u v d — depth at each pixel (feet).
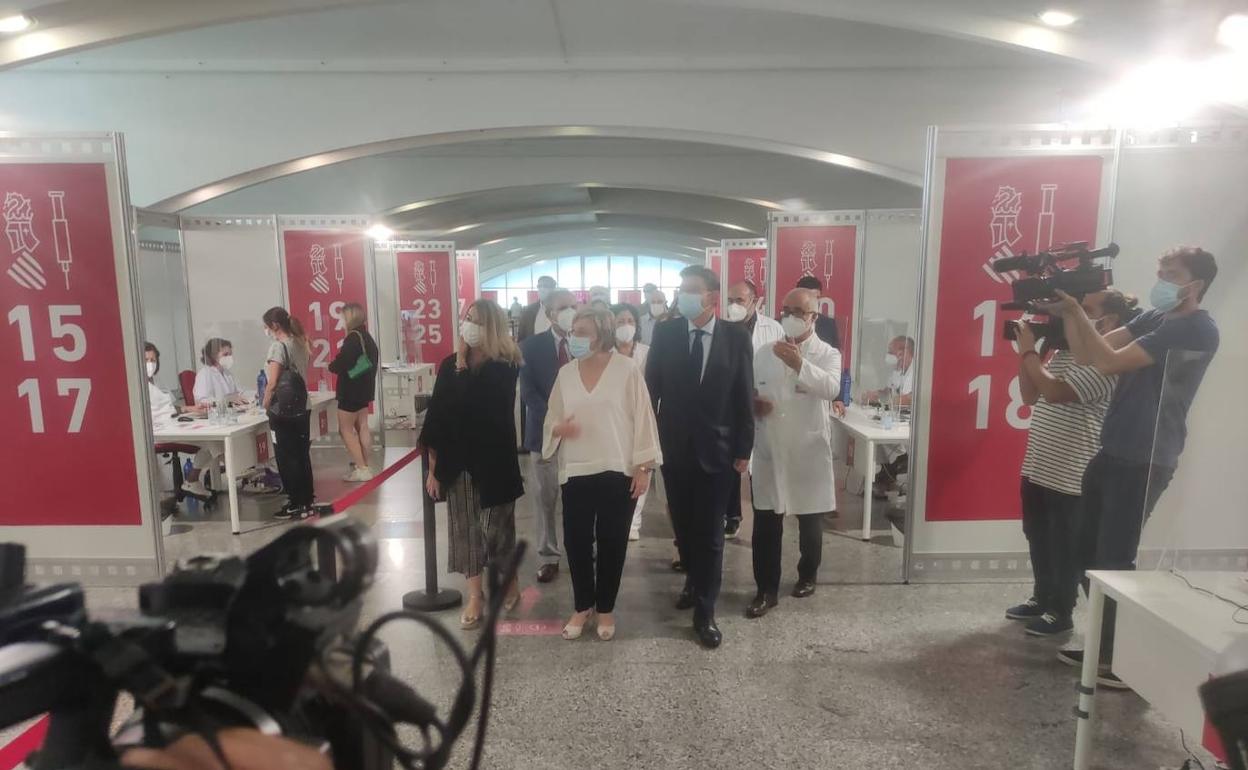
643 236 80.59
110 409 11.32
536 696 8.50
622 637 10.02
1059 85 20.02
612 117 20.95
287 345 15.46
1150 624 5.56
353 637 2.93
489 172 33.88
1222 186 10.62
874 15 14.08
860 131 20.74
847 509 16.21
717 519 9.68
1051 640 9.81
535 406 12.29
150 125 21.03
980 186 10.86
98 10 13.47
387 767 3.04
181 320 26.45
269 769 2.15
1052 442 9.61
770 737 7.69
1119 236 10.85
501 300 102.12
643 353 14.71
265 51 19.34
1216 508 6.10
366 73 20.92
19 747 6.81
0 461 11.39
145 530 11.62
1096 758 7.24
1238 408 5.97
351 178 33.22
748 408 9.70
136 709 2.68
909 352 15.69
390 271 28.09
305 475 15.87
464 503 9.78
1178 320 7.79
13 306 11.04
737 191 34.06
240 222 21.20
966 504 11.58
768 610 10.78
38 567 11.66
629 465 9.51
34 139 10.71
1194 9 13.28
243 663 2.49
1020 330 9.48
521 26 17.40
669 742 7.61
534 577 12.30
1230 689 3.15
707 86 20.77
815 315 10.88
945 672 9.01
